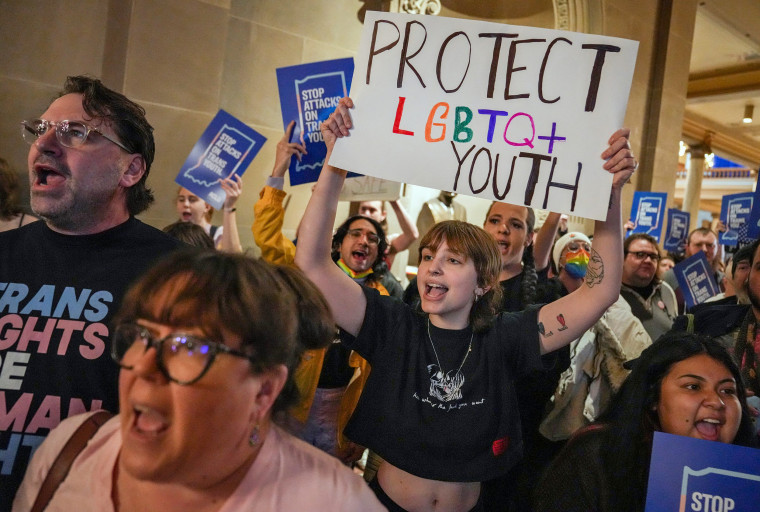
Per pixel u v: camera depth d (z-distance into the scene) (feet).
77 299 3.95
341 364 7.22
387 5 14.29
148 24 11.30
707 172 79.41
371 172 5.03
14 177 7.82
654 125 21.50
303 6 13.89
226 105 12.98
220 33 12.22
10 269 4.03
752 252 5.66
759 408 5.00
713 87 36.40
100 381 3.81
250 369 2.40
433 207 16.88
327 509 2.58
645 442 4.17
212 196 9.85
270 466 2.61
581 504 4.26
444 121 5.00
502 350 5.15
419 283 5.16
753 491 3.44
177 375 2.28
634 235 9.46
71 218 4.08
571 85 4.82
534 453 7.06
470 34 5.01
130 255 4.17
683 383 4.01
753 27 28.12
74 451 2.83
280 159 7.95
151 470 2.31
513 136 4.90
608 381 7.15
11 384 3.71
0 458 3.60
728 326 5.86
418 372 5.01
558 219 8.68
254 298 2.43
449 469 4.75
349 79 8.23
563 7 18.51
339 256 9.15
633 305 9.25
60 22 10.94
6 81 10.49
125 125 4.23
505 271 8.32
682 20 21.85
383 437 4.87
